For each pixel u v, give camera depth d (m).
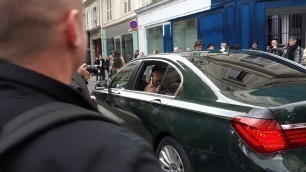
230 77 3.72
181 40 18.66
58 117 0.93
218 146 3.19
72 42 1.10
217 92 3.48
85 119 0.97
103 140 0.92
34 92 0.98
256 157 2.89
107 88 5.49
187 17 17.84
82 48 1.15
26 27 1.01
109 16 30.62
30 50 1.02
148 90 4.52
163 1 19.86
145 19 22.81
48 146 0.90
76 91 1.04
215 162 3.23
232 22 14.29
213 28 15.60
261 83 3.69
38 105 0.96
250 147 2.94
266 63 4.11
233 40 14.26
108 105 5.27
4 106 0.95
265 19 13.50
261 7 13.52
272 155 2.86
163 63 4.43
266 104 3.05
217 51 4.52
